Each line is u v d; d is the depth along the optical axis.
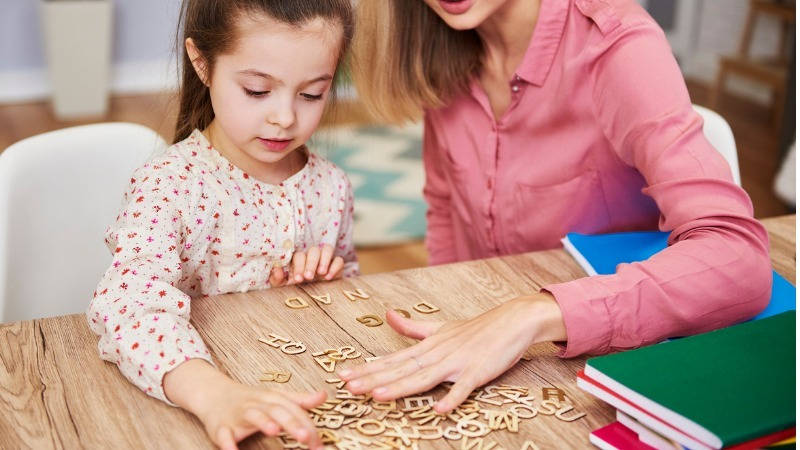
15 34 3.96
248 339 1.08
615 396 0.95
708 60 4.57
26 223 1.29
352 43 1.25
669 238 1.20
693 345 1.00
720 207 1.16
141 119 3.79
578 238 1.29
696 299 1.08
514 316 1.04
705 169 1.19
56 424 0.96
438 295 1.18
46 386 1.01
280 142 1.17
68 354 1.06
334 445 0.94
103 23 3.75
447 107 1.48
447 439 0.95
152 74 4.25
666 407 0.91
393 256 2.58
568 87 1.34
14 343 1.07
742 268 1.11
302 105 1.16
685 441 0.90
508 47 1.38
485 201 1.47
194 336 1.04
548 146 1.40
